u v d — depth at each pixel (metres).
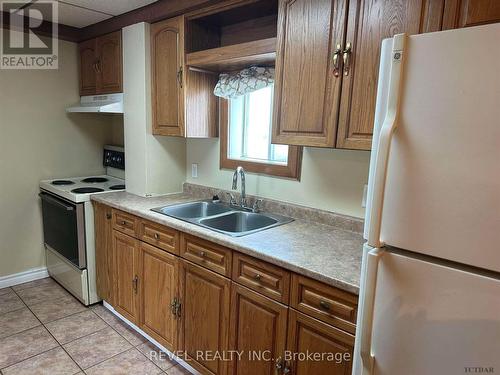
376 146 0.94
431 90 0.80
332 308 1.27
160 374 1.96
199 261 1.79
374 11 1.33
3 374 1.91
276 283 1.45
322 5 1.47
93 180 3.10
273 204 2.14
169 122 2.32
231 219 2.15
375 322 0.96
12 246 2.93
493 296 0.77
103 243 2.51
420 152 0.83
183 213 2.30
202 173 2.61
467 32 0.75
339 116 1.47
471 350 0.81
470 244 0.79
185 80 2.16
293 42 1.58
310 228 1.85
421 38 0.81
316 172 1.95
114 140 3.35
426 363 0.89
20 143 2.85
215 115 2.39
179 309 1.95
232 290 1.64
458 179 0.79
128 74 2.51
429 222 0.84
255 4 1.86
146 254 2.13
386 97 0.91
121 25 2.50
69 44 2.98
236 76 2.14
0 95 2.69
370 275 0.94
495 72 0.72
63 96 3.02
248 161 2.28
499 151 0.73
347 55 1.41
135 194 2.60
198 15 2.04
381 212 0.91
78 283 2.65
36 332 2.31
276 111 1.69
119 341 2.25
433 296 0.86
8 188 2.84
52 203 2.72
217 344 1.76
